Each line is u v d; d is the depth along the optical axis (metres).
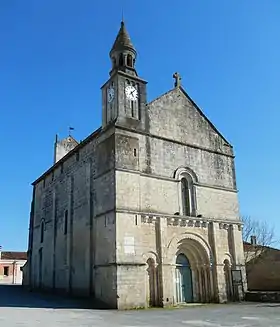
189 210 29.44
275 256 37.91
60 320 17.05
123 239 24.48
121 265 23.78
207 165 31.77
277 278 36.94
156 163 28.30
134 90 29.17
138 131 27.95
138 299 23.86
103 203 26.28
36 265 42.03
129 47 30.59
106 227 25.39
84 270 29.83
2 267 74.19
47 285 37.53
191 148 31.06
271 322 16.64
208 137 32.84
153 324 15.91
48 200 41.16
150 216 26.44
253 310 22.14
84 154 32.88
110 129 27.33
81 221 31.61
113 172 25.83
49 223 39.72
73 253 32.34
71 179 35.00
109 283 23.92
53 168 40.16
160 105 30.41
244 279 30.69
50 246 38.38
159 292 25.45
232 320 17.45
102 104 29.78
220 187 31.95
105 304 23.88
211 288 28.84
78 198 32.91
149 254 25.80
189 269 29.17
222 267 29.83
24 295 33.19
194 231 29.03
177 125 30.86
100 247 25.64
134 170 26.61
